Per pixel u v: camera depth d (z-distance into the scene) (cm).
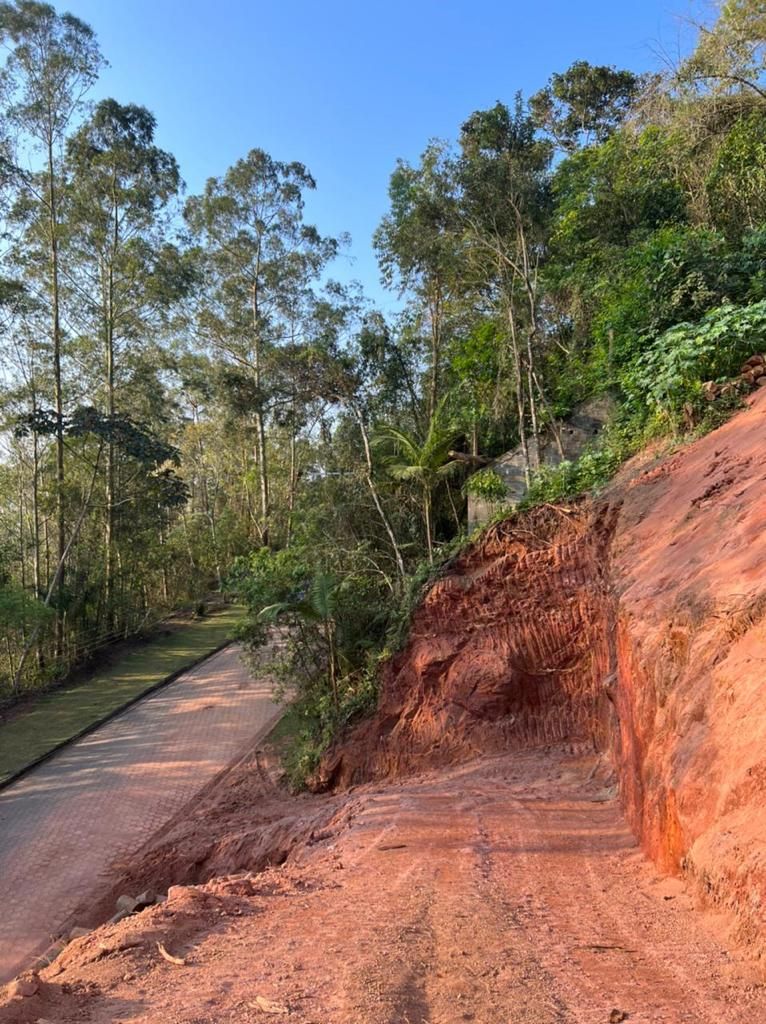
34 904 1097
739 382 1040
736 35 1333
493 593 1207
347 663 1527
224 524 4456
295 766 1448
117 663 2830
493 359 2062
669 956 321
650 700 566
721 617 487
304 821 1054
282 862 973
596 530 1079
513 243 1717
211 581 4659
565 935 377
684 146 1527
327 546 1738
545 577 1160
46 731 1989
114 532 3084
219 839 1167
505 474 1872
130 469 3138
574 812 736
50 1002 298
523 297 1877
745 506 646
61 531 2747
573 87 2830
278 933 409
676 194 1667
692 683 484
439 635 1261
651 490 982
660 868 478
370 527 1914
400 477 1750
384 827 766
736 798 363
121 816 1420
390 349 1966
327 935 396
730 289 1210
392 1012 273
